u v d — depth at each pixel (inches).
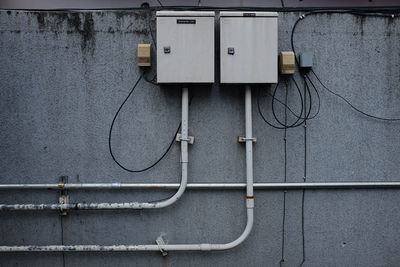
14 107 121.6
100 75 121.6
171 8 123.2
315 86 123.6
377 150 124.9
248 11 121.8
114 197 122.8
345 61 123.7
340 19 123.2
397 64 124.5
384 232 125.0
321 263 124.8
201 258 123.3
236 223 123.0
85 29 121.4
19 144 121.8
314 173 124.0
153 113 122.0
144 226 122.7
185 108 118.6
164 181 122.5
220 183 122.0
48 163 121.9
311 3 132.9
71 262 123.2
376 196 125.0
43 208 118.0
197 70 111.7
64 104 121.7
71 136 122.0
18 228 122.4
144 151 122.3
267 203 123.6
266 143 123.3
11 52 121.1
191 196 122.6
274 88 123.0
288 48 122.6
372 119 124.6
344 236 125.0
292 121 123.5
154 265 123.5
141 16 121.4
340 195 124.8
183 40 111.2
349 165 124.4
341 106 124.1
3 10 120.5
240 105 122.8
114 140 122.1
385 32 124.0
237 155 122.7
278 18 122.3
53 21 121.2
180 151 122.3
